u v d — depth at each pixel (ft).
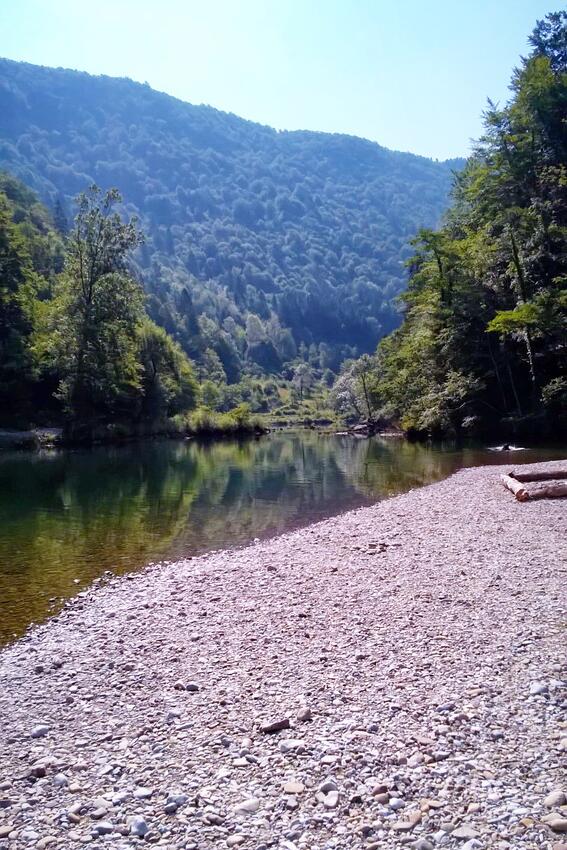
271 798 15.74
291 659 24.90
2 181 412.77
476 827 13.96
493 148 149.18
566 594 30.55
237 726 19.70
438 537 45.65
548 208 130.62
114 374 177.58
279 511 65.26
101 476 96.78
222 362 545.03
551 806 14.44
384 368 231.50
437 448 136.98
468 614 28.66
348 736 18.42
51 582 39.50
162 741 19.12
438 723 18.85
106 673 24.77
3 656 27.27
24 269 199.93
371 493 76.38
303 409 441.27
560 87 136.36
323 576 37.11
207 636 28.22
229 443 195.72
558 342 123.13
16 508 66.74
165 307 504.84
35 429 171.42
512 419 131.75
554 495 57.77
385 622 28.40
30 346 177.47
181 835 14.53
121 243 181.06
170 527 57.00
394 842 13.74
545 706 19.42
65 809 15.74
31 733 20.03
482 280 147.64
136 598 35.22
